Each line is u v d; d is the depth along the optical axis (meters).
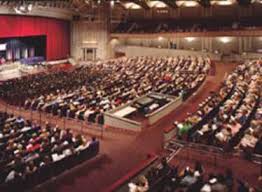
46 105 23.95
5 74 39.50
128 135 20.08
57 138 16.98
